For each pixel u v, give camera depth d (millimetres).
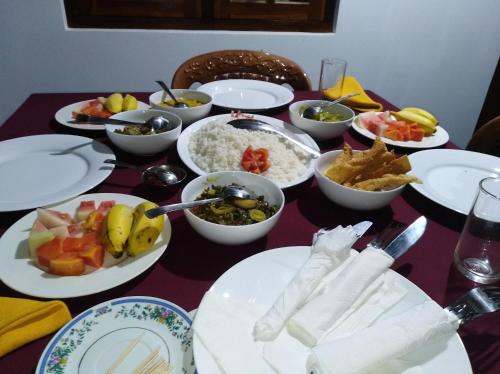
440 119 2861
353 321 515
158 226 621
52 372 441
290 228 755
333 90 1437
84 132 1109
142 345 481
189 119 1155
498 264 662
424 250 709
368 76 2533
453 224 787
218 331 474
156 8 2123
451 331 484
